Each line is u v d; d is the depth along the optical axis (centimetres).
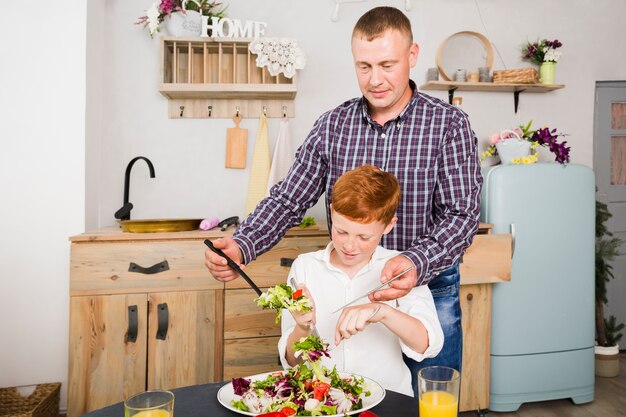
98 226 270
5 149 240
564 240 264
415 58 146
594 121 338
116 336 215
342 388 96
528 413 257
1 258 240
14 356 241
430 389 82
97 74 264
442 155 144
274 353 227
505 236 242
